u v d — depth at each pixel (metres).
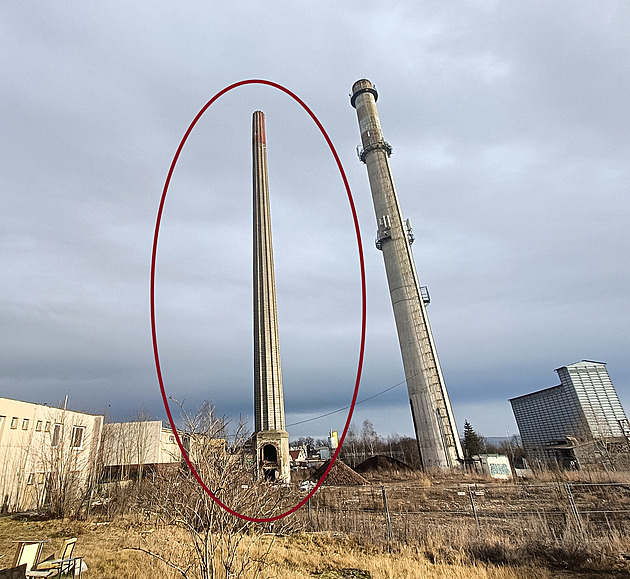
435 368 45.66
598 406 58.91
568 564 12.38
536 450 53.53
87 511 22.22
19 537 17.12
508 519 18.41
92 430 33.06
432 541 14.63
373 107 60.12
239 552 12.32
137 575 10.89
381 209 54.25
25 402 27.47
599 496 21.95
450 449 41.78
